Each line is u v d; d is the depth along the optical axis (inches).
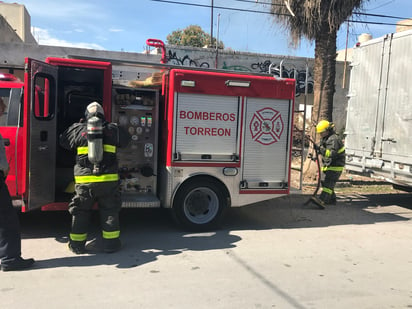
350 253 193.0
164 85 223.0
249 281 153.4
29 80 174.1
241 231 227.0
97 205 202.5
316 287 149.9
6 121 195.3
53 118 195.0
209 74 216.4
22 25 708.0
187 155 216.2
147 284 147.3
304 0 368.5
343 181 417.7
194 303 133.0
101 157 170.4
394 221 263.9
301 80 628.4
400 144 289.4
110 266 164.6
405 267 175.5
